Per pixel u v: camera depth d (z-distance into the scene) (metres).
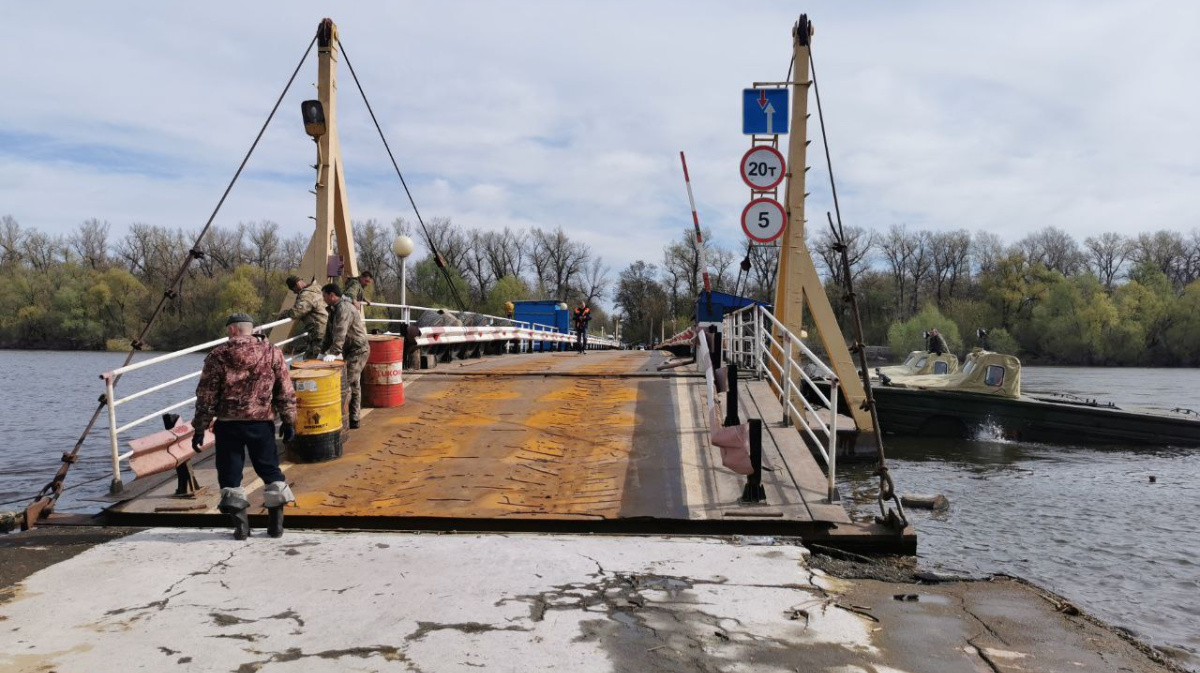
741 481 7.65
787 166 12.59
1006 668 4.05
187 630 4.15
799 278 12.62
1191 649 5.49
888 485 6.96
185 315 79.75
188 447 7.24
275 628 4.19
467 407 10.97
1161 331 73.38
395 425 9.96
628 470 8.02
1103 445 17.84
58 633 4.11
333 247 12.66
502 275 110.19
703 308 25.16
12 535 6.22
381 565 5.32
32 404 29.91
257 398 5.98
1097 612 6.36
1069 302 75.38
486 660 3.83
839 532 6.50
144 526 6.73
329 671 3.68
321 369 8.45
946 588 5.44
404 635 4.12
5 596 4.67
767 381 12.55
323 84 11.91
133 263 95.12
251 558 5.47
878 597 5.11
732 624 4.41
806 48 12.31
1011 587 5.56
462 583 4.96
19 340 79.88
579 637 4.14
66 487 12.72
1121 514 10.32
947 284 102.44
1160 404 30.88
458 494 7.30
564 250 113.56
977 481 13.02
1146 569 7.66
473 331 19.06
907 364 24.50
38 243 92.81
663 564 5.46
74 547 5.76
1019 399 18.67
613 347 62.66
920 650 4.21
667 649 4.04
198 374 8.70
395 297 95.81
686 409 10.53
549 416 10.38
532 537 6.18
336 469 8.12
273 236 99.31
